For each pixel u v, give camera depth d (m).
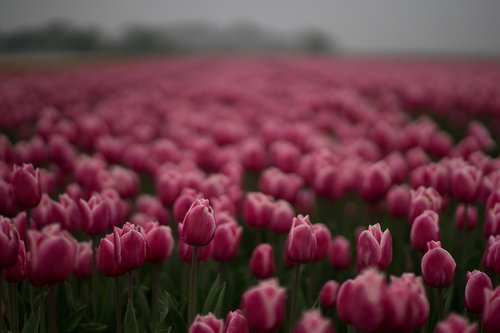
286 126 6.74
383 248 2.26
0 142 4.98
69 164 5.24
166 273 3.42
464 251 3.48
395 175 4.77
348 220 5.08
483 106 11.07
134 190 4.21
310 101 10.89
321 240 2.97
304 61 38.31
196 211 2.37
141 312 2.99
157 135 8.65
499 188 3.23
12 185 2.89
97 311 3.16
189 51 92.12
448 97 12.12
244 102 11.14
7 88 14.37
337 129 8.29
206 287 3.23
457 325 1.69
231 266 3.90
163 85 15.95
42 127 6.60
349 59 45.06
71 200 3.30
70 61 40.34
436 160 6.75
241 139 6.92
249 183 6.32
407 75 21.78
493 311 1.90
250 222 3.37
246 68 27.53
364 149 5.88
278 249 3.89
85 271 3.08
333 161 4.85
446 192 3.83
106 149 5.70
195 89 13.77
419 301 1.66
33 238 2.15
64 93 13.34
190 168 4.43
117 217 3.30
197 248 2.47
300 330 1.58
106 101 13.41
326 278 3.73
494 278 2.88
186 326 2.76
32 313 2.64
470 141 5.23
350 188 5.01
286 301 3.25
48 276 2.15
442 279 2.27
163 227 2.70
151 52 81.62
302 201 4.80
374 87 17.47
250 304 1.85
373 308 1.54
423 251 2.73
